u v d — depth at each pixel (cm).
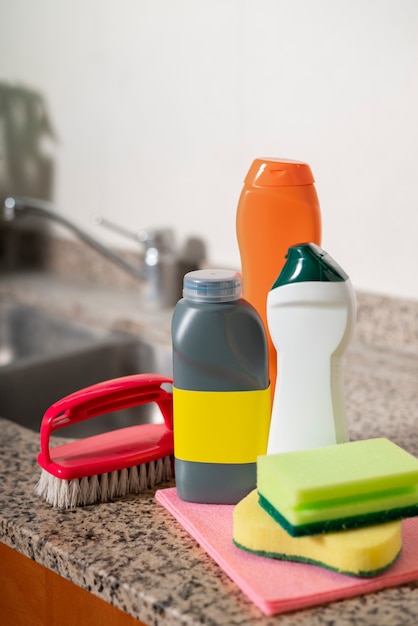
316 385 96
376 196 155
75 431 151
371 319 161
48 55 205
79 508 102
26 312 201
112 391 104
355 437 121
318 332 95
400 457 90
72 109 204
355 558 83
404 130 149
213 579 87
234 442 98
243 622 80
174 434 100
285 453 91
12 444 121
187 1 175
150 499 104
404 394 138
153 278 183
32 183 218
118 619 91
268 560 88
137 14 185
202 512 98
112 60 192
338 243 163
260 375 97
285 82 163
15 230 225
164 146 187
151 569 89
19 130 217
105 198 202
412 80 146
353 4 151
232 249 180
